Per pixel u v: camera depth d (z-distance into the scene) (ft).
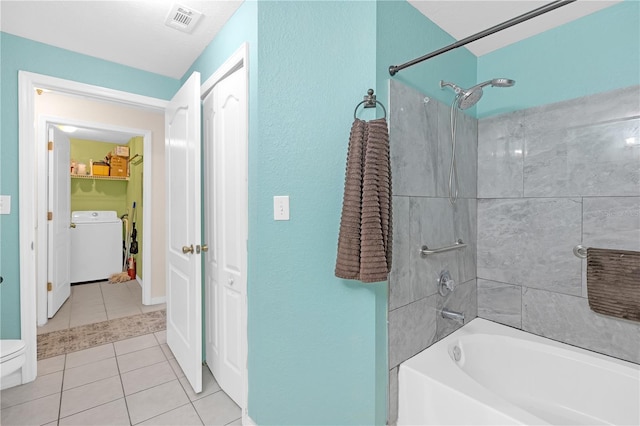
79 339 8.41
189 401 5.83
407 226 5.09
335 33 4.72
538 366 5.53
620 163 5.09
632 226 4.99
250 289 4.93
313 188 4.73
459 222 6.31
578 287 5.53
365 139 4.25
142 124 11.10
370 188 4.07
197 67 7.25
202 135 6.91
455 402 4.29
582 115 5.48
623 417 4.74
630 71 5.02
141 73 7.86
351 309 4.74
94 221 14.29
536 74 6.04
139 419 5.38
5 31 6.23
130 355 7.56
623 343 5.07
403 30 5.09
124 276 14.20
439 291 5.77
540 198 5.98
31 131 6.50
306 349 4.78
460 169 6.33
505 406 3.93
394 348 4.91
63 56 6.86
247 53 4.99
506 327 6.41
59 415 5.46
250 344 4.98
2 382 6.17
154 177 11.30
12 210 6.33
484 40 6.23
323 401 4.79
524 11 5.44
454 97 6.23
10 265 6.31
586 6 5.20
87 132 13.30
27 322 6.41
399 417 4.99
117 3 5.43
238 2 5.27
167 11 5.63
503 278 6.51
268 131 4.68
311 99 4.70
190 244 6.14
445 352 5.37
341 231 4.25
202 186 6.90
